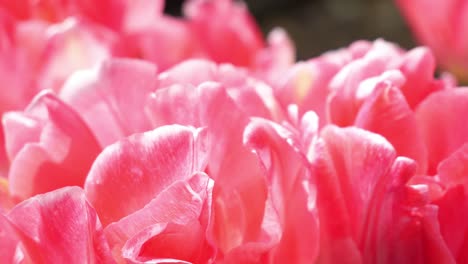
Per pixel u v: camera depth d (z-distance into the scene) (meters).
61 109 0.57
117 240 0.51
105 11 0.78
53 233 0.51
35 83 0.70
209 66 0.59
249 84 0.60
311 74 0.61
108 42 0.74
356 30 2.54
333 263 0.55
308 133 0.55
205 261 0.52
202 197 0.50
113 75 0.58
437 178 0.55
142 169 0.52
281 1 2.65
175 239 0.51
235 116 0.54
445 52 0.93
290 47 0.81
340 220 0.54
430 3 0.91
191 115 0.54
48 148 0.56
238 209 0.54
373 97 0.56
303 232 0.53
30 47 0.70
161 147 0.52
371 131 0.56
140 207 0.52
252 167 0.53
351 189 0.55
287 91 0.61
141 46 0.78
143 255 0.51
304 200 0.53
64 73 0.70
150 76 0.59
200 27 0.80
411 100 0.60
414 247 0.54
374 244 0.54
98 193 0.53
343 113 0.59
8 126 0.58
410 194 0.53
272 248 0.53
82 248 0.51
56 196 0.51
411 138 0.56
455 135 0.58
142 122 0.58
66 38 0.69
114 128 0.58
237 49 0.81
